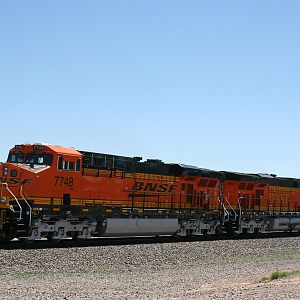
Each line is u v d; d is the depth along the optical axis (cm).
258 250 2488
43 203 2159
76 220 2300
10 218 2044
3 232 2028
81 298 1165
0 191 2045
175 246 2384
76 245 2211
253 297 1155
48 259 1777
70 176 2272
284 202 3788
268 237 3344
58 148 2261
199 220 3012
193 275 1670
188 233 2978
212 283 1476
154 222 2680
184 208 2930
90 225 2359
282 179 3794
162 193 2788
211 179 3130
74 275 1586
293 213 3856
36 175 2136
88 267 1734
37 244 2128
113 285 1413
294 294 1195
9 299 1118
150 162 2784
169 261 1984
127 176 2578
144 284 1442
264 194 3581
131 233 2578
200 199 3050
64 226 2233
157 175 2764
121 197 2539
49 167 2188
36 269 1620
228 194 3297
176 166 2916
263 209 3559
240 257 2230
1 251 1833
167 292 1271
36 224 2109
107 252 2031
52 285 1375
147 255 2059
